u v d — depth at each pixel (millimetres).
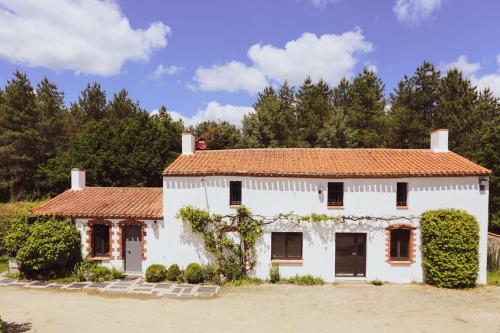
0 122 37969
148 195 21094
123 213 18156
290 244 18172
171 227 18281
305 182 17766
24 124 38844
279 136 43219
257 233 17750
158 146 35781
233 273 17656
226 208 17953
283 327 12531
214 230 17984
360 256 18047
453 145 35562
